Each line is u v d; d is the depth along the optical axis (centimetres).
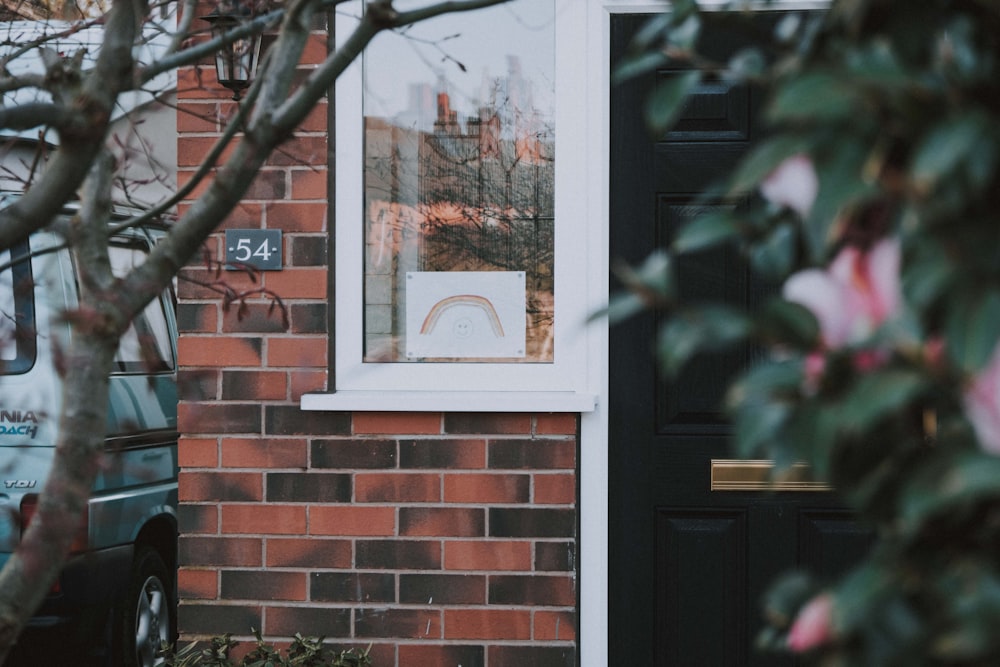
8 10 293
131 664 538
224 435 388
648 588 393
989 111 107
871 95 100
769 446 113
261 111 180
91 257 187
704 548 392
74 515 179
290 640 387
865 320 103
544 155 392
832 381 106
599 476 387
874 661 101
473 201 394
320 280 386
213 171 370
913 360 99
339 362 392
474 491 382
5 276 476
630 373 391
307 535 387
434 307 395
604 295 390
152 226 593
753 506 390
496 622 382
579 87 388
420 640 384
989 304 93
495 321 394
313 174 385
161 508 558
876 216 112
